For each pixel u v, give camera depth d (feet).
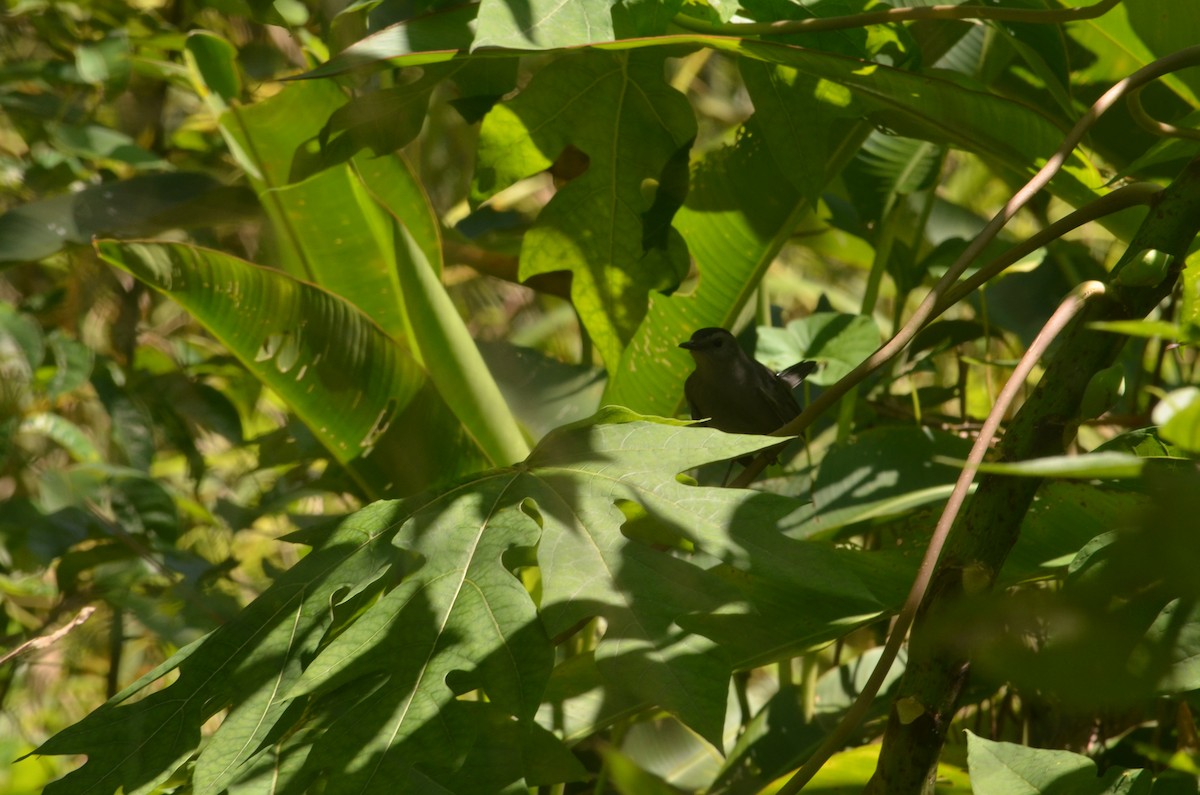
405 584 5.62
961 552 5.61
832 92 6.24
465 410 6.63
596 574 5.54
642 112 6.31
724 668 5.01
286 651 5.62
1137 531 2.38
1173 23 6.20
